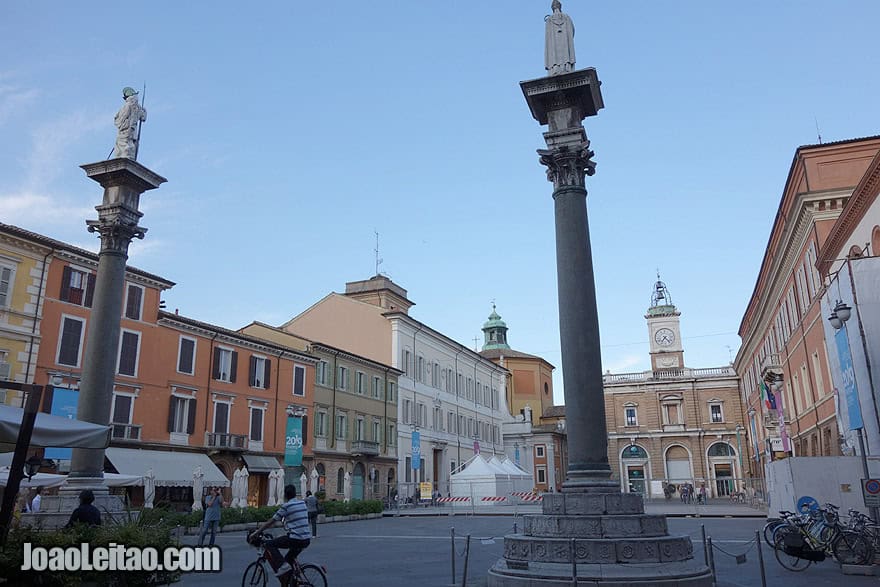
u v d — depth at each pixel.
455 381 72.06
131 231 19.16
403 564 17.08
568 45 15.31
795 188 35.06
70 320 33.12
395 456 57.94
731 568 15.47
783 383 48.00
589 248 14.08
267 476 43.56
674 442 82.31
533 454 83.38
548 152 14.53
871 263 24.83
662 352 87.38
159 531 11.25
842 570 14.45
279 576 10.85
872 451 23.94
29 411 10.34
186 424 39.00
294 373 47.44
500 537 25.22
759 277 49.19
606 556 11.75
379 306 62.94
